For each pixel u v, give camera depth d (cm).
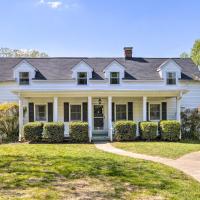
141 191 846
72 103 2664
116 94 2348
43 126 2233
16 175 982
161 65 2781
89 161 1262
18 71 2700
